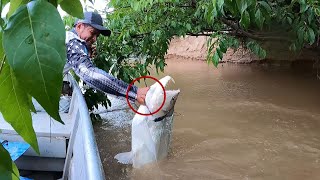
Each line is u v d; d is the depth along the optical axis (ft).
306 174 14.01
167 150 14.02
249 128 19.10
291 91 27.35
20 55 1.27
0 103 1.58
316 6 12.74
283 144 16.88
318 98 25.09
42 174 10.02
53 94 1.26
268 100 24.91
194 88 29.04
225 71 35.81
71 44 10.03
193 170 13.97
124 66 18.80
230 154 15.72
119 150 16.46
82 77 9.63
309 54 36.11
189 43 43.68
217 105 23.77
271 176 13.85
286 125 19.56
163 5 17.52
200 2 14.62
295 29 15.01
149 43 18.40
